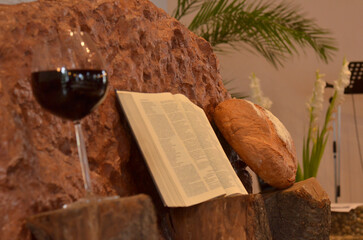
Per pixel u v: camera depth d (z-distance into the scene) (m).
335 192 4.27
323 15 4.48
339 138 4.39
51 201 0.88
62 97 0.83
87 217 0.79
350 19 4.48
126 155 1.08
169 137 1.10
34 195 0.86
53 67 0.83
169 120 1.13
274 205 1.27
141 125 1.07
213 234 1.07
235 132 1.31
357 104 4.43
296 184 1.33
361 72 3.77
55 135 0.93
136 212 0.85
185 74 1.35
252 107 1.35
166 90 1.26
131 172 1.10
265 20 3.24
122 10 1.18
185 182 1.06
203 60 1.47
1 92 0.86
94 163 1.01
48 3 1.03
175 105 1.19
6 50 0.90
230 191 1.16
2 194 0.81
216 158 1.20
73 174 0.94
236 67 4.52
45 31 0.97
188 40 1.40
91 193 0.84
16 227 0.82
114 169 1.04
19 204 0.83
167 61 1.29
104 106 1.06
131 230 0.84
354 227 2.10
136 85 1.15
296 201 1.26
